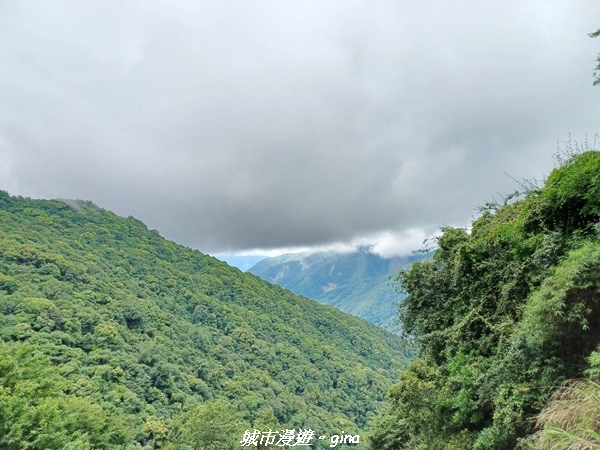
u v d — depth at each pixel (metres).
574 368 5.31
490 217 10.38
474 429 7.64
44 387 13.31
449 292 10.88
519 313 7.23
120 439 18.92
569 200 6.68
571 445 3.29
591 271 5.02
